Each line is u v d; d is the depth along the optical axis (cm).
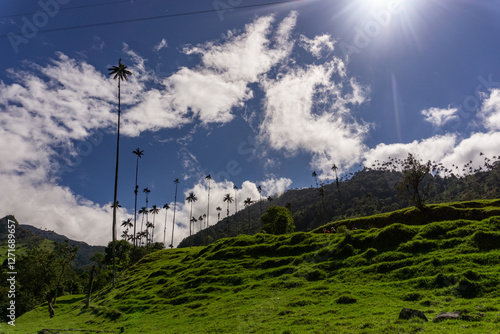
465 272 2788
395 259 3662
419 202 5791
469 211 5169
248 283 4319
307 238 5378
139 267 9269
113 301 5541
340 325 2194
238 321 2836
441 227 4059
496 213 4847
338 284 3500
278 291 3700
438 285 2805
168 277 6088
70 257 7619
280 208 9650
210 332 2655
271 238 6206
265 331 2378
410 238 4075
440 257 3344
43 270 7050
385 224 6178
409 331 1838
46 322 5081
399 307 2450
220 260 5691
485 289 2511
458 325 1844
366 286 3231
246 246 6034
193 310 3722
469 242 3494
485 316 1947
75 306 6506
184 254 9844
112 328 3666
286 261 4762
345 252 4334
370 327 2023
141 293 5444
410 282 3008
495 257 3011
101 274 10919
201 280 4856
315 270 4047
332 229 6000
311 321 2431
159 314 3959
